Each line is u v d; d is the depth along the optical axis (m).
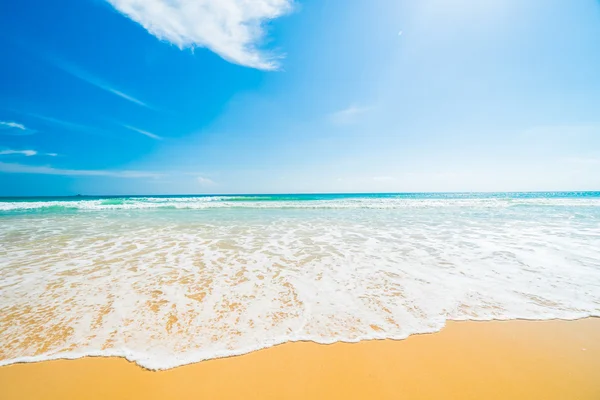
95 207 19.67
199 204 21.98
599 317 3.29
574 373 2.37
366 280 4.46
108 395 2.13
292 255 6.05
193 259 5.73
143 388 2.21
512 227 9.90
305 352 2.64
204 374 2.35
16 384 2.22
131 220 12.23
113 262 5.51
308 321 3.17
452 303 3.63
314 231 9.16
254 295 3.87
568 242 7.27
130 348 2.66
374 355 2.60
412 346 2.74
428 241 7.49
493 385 2.24
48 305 3.53
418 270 4.96
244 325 3.07
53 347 2.66
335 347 2.71
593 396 2.12
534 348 2.70
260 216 13.96
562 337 2.88
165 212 16.38
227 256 5.97
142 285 4.24
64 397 2.12
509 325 3.11
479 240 7.60
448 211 16.86
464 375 2.35
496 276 4.61
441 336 2.90
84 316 3.25
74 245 7.06
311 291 4.01
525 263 5.36
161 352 2.61
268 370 2.40
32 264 5.36
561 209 18.19
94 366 2.43
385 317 3.27
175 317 3.23
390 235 8.39
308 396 2.13
